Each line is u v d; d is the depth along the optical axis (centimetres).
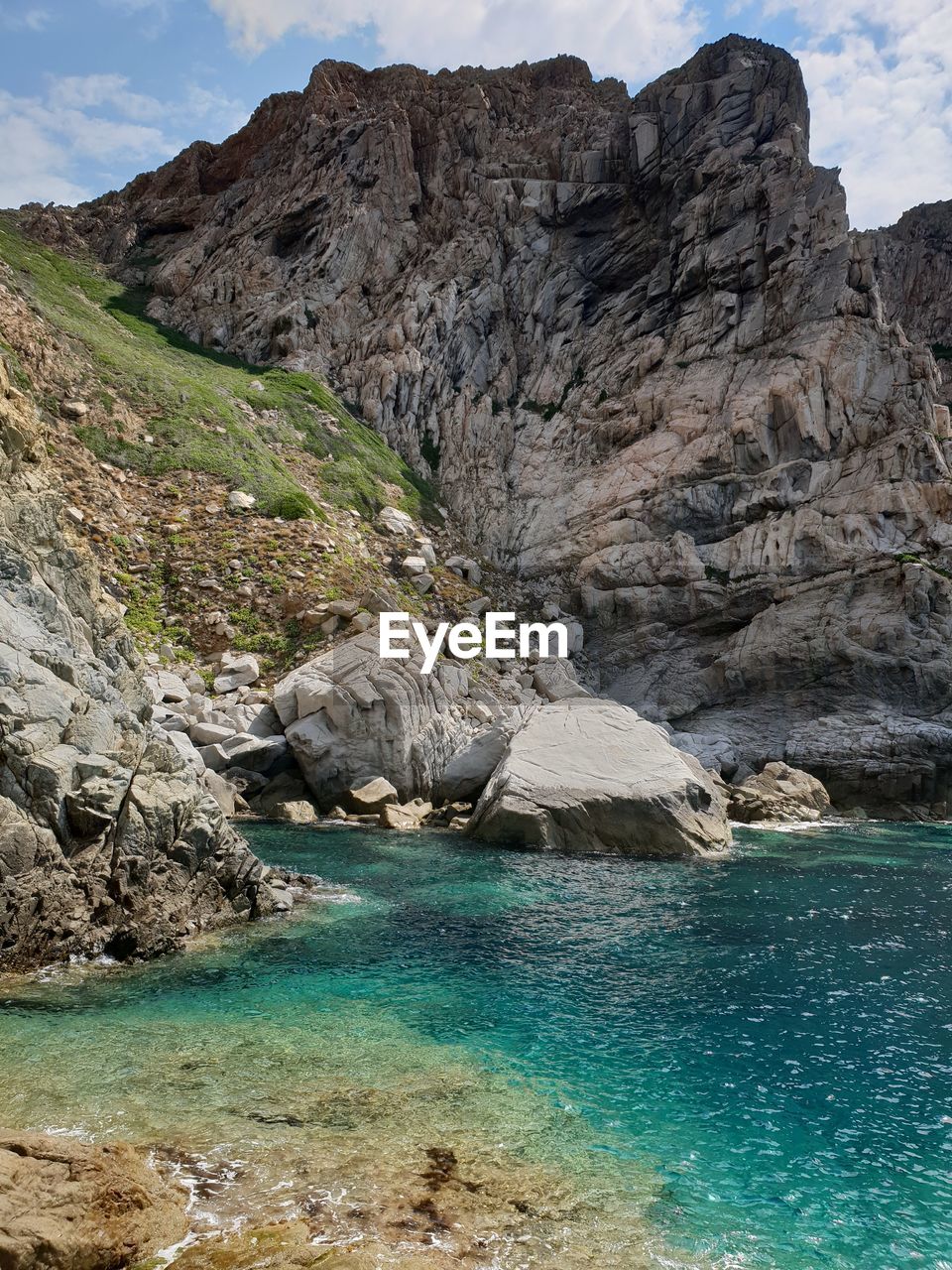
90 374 4138
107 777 1303
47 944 1173
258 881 1498
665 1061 960
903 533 3722
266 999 1095
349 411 4991
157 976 1163
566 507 4566
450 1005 1103
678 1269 601
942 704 3362
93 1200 595
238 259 5612
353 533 4072
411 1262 573
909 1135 813
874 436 3975
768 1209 686
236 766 2605
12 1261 522
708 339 4544
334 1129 768
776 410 4106
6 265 4812
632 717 2756
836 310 4184
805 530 3831
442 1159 727
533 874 1895
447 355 5081
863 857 2255
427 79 6538
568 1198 682
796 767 3362
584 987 1188
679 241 4875
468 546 4538
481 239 5338
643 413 4566
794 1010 1124
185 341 5159
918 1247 645
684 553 4034
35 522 1471
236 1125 764
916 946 1425
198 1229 607
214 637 3194
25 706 1241
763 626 3747
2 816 1154
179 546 3522
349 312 5344
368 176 5641
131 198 7238
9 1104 775
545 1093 868
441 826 2516
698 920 1561
